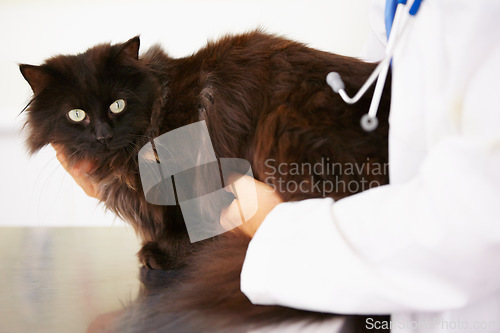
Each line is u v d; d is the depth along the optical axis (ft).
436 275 2.05
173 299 2.85
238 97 4.00
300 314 2.47
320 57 3.96
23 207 9.27
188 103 4.15
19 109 8.73
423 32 2.54
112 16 8.67
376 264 2.16
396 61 2.74
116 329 2.43
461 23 2.37
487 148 1.87
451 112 2.27
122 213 4.36
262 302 2.50
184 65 4.47
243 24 8.49
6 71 8.79
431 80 2.39
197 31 8.61
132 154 4.19
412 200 2.14
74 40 8.79
